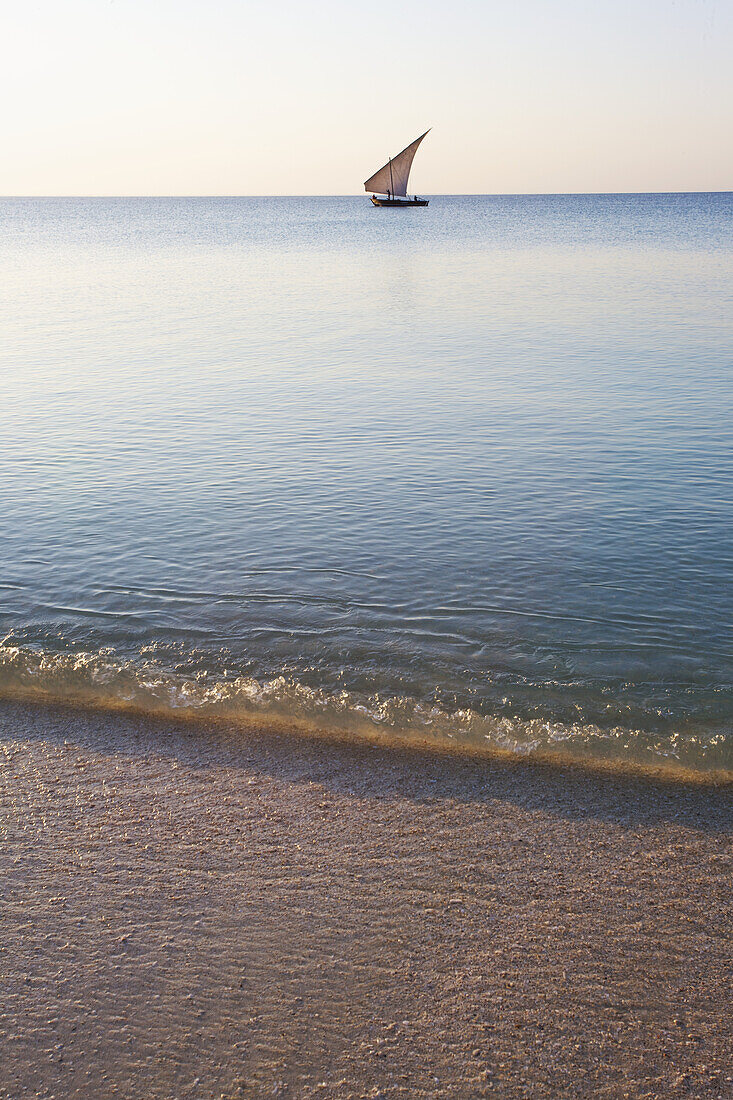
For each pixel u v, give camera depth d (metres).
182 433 14.49
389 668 7.03
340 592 8.45
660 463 12.30
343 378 18.81
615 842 4.97
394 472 12.23
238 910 4.49
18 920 4.45
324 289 37.47
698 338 22.28
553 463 12.45
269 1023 3.82
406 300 32.81
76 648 7.43
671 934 4.27
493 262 50.09
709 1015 3.81
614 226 103.00
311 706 6.50
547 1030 3.75
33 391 17.83
